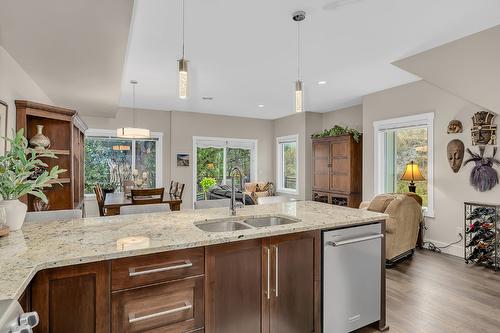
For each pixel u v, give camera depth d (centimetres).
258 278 182
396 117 496
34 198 347
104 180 662
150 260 150
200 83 480
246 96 569
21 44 255
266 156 830
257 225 244
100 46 262
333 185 619
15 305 89
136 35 304
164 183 706
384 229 239
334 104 641
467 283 318
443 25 288
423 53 354
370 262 228
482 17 273
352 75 438
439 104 434
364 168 555
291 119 771
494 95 303
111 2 190
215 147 767
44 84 382
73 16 208
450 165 417
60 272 131
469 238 397
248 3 246
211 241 163
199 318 162
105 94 438
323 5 250
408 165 447
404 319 246
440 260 394
